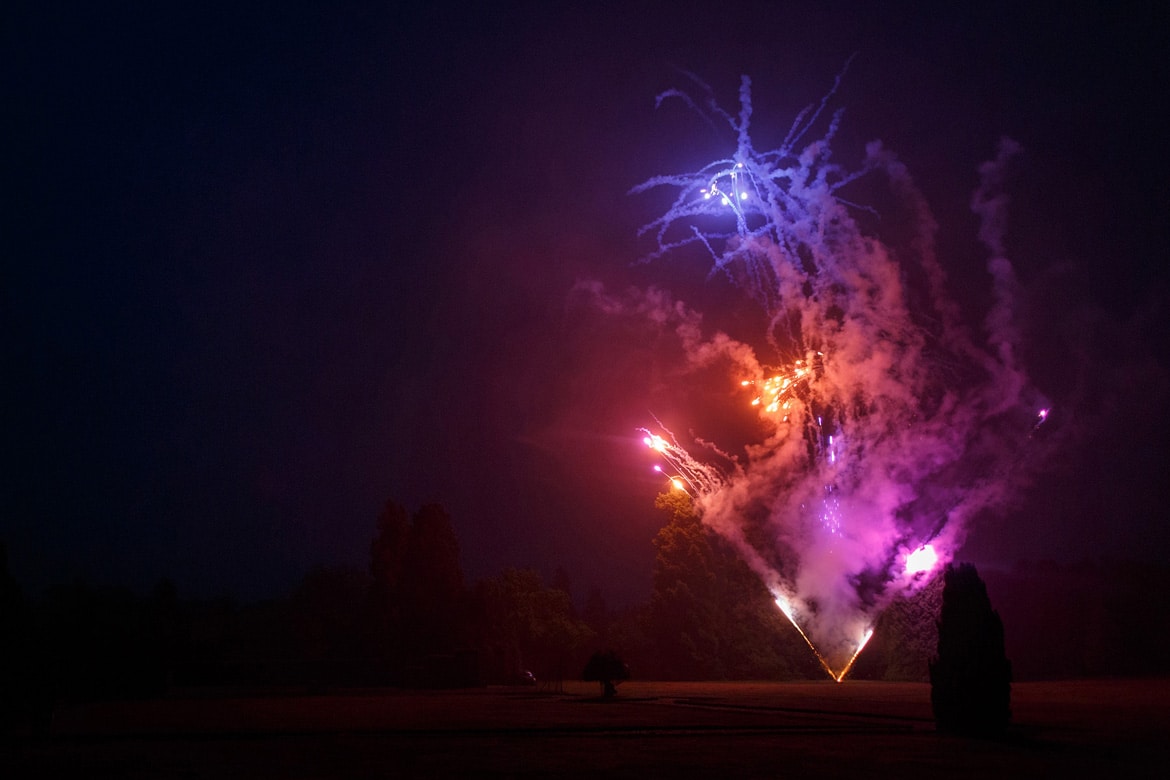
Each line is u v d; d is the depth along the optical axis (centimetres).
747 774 1354
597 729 2083
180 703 3388
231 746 1797
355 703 3262
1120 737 1841
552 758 1557
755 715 2483
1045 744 1733
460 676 4559
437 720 2389
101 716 2686
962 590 1947
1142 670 5053
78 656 3731
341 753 1656
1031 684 4100
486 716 2522
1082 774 1345
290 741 1894
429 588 5012
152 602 4609
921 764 1461
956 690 1920
